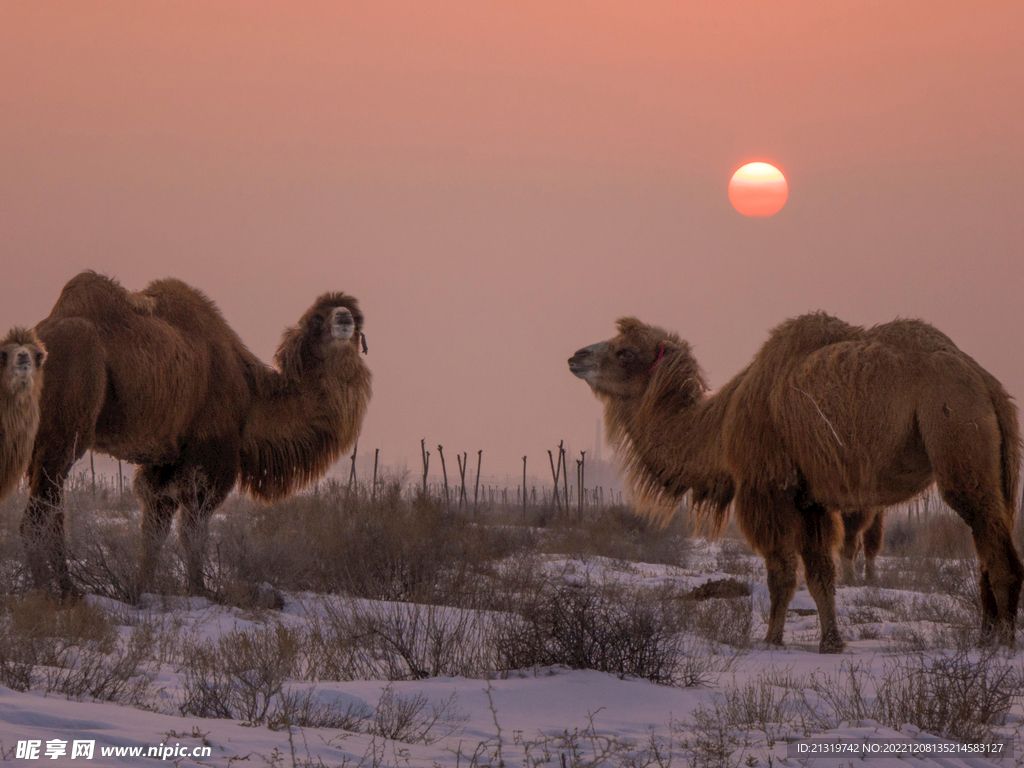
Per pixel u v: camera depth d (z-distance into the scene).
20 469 35.59
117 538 43.88
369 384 50.78
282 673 27.34
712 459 39.44
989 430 32.94
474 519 71.12
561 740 21.89
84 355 40.69
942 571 61.81
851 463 34.44
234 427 46.75
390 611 34.97
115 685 24.70
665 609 37.34
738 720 24.19
